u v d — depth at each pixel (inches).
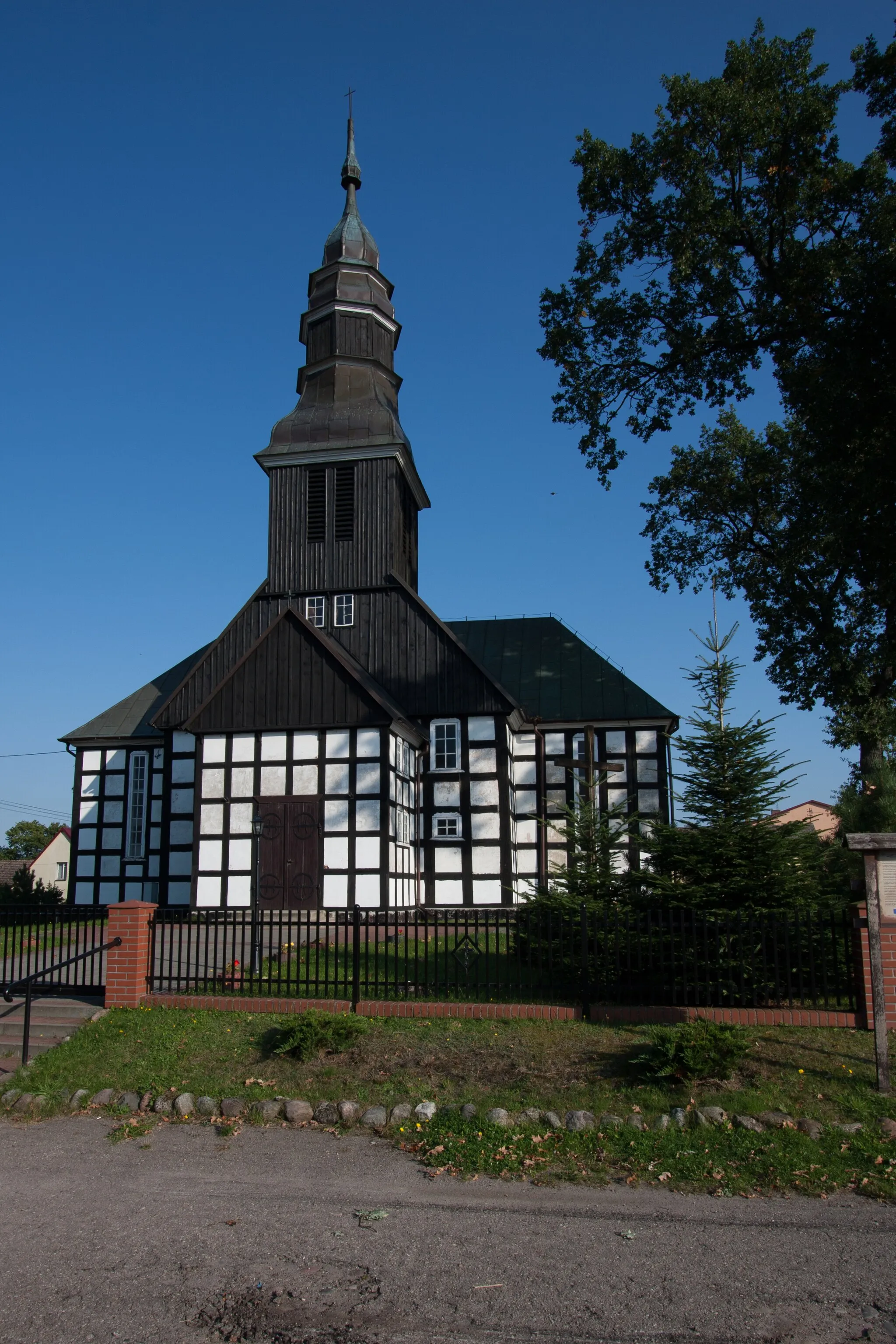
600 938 492.1
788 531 888.9
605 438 822.5
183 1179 331.9
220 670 1080.8
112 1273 259.9
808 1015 444.5
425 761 1048.2
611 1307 238.5
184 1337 225.9
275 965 603.2
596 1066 408.5
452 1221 293.0
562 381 817.5
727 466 1062.4
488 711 1042.1
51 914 552.4
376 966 500.1
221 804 925.8
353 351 1183.6
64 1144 370.3
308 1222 293.4
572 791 1128.8
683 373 800.9
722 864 516.1
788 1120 357.4
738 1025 442.3
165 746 1068.5
